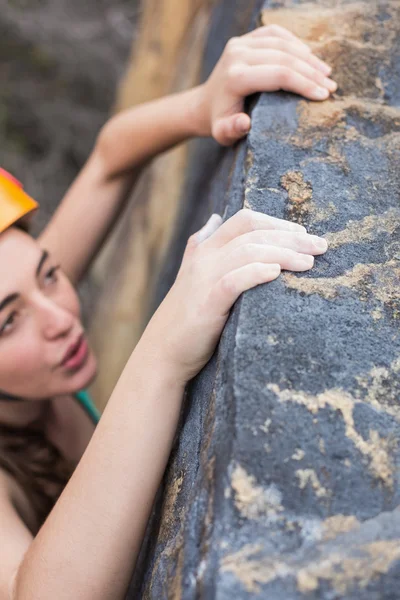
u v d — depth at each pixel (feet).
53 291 4.84
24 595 3.35
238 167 4.01
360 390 2.79
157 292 7.22
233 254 3.19
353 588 2.24
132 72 9.37
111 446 3.26
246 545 2.39
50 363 4.70
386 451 2.63
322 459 2.59
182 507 2.93
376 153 3.81
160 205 8.13
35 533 4.73
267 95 4.13
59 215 6.17
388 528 2.42
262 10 4.77
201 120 4.96
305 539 2.41
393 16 4.60
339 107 4.04
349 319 3.00
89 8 15.55
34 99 15.07
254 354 2.85
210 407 2.94
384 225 3.43
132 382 3.33
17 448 5.09
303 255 3.18
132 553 3.28
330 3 4.75
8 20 14.89
